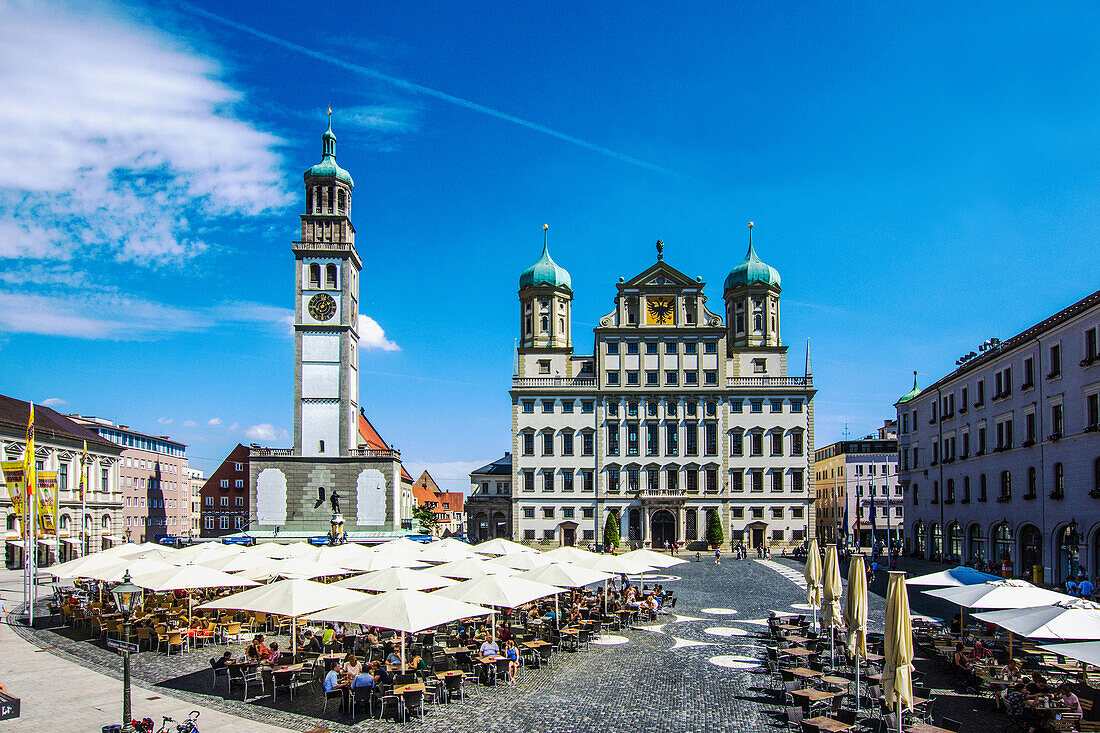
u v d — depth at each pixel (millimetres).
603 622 40531
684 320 112500
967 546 78062
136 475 128750
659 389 109688
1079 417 56875
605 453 109250
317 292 103250
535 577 39406
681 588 60750
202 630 37469
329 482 101438
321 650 33688
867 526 138000
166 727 24375
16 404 85625
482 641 34125
